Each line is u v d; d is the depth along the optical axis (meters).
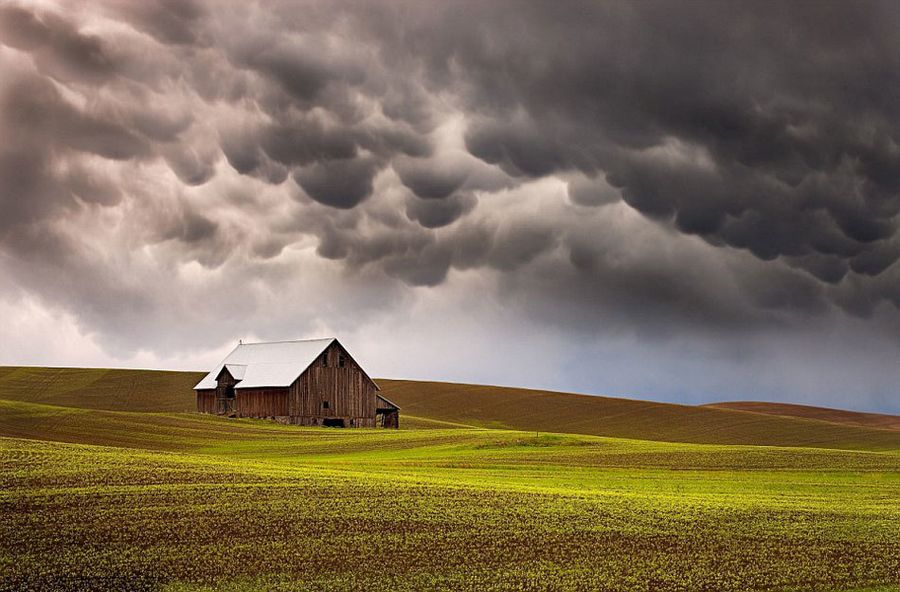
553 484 56.12
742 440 132.12
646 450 79.69
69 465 49.09
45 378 175.88
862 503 51.41
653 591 32.03
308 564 33.53
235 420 113.31
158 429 96.12
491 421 156.00
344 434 99.75
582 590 31.88
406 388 186.88
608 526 41.28
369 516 40.81
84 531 36.19
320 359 123.25
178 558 33.53
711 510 46.00
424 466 66.62
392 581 31.97
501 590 31.53
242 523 38.59
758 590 32.59
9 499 40.38
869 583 33.72
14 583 30.28
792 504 49.41
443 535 38.31
